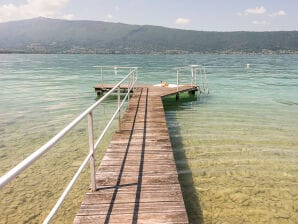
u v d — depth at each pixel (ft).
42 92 75.51
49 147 8.34
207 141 31.22
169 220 13.05
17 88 84.79
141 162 19.79
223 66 225.76
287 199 19.13
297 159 26.09
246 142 30.86
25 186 21.26
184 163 25.08
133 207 14.03
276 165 24.71
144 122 31.19
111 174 17.79
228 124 38.78
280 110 48.88
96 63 294.46
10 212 17.84
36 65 247.70
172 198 14.96
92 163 14.99
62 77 125.90
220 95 67.67
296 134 33.99
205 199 19.04
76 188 20.81
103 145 30.55
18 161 26.68
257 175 22.72
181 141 31.32
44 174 23.32
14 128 38.34
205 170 23.62
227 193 19.83
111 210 13.73
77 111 50.01
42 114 47.50
